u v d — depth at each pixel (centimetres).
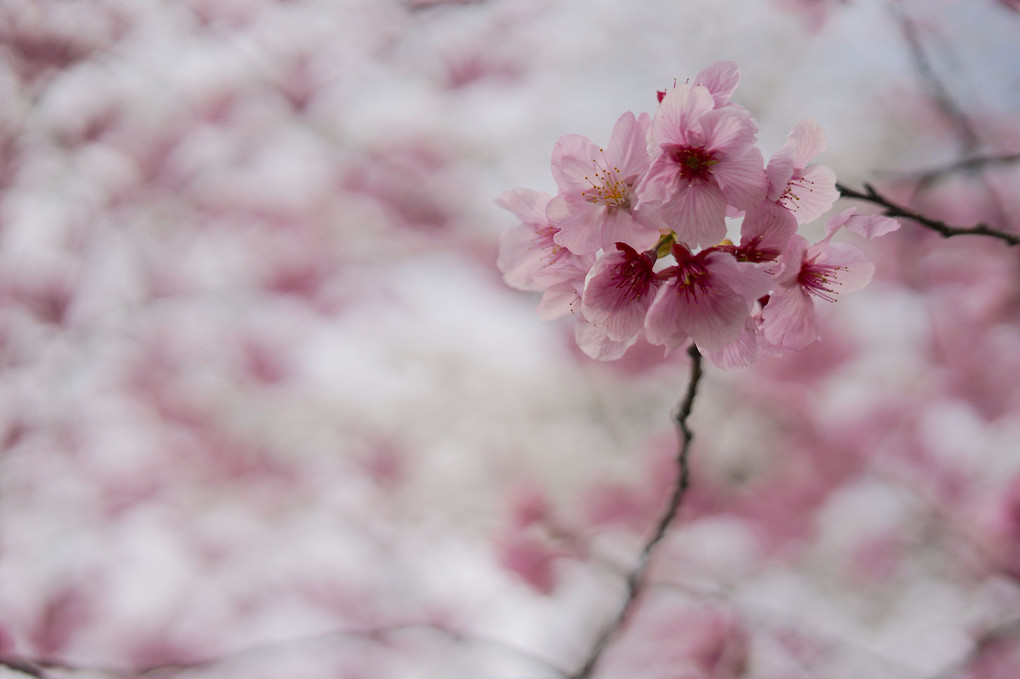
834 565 153
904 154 176
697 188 64
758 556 149
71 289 160
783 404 154
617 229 65
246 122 173
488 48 179
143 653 143
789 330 66
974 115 154
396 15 175
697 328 64
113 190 166
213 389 161
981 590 143
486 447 170
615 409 168
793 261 65
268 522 161
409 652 145
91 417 159
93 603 148
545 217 67
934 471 147
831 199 66
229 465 159
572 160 65
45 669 81
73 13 166
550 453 168
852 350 152
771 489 150
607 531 145
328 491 163
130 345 161
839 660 130
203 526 160
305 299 164
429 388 176
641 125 65
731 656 130
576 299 67
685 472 71
